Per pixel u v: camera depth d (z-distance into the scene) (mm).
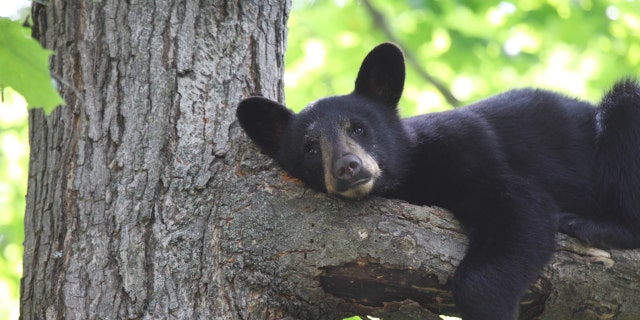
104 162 8727
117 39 9195
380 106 10453
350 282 8227
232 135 9055
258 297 8242
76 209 8594
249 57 9734
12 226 19812
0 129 21016
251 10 9883
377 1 23656
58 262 8469
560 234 9398
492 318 8492
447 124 10156
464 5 21672
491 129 10430
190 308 8125
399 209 8508
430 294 8391
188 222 8422
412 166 10133
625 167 10320
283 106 9672
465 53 22375
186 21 9398
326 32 24031
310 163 9344
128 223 8406
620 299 8586
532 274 8758
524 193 9516
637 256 8680
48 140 9078
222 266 8258
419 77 22812
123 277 8203
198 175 8656
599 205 10523
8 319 19234
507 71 23375
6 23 6441
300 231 8258
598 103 11227
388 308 8406
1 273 19438
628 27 22500
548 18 21828
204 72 9305
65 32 9336
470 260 8617
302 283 8219
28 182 9172
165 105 8969
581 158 10742
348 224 8281
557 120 10906
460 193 9781
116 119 8883
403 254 8219
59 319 8234
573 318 8781
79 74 9148
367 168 8789
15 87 6824
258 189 8539
